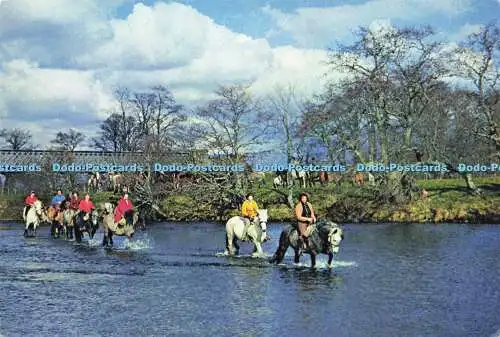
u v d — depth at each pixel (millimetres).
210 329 16203
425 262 29703
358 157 68875
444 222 57625
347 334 15641
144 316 17781
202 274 25750
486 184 69062
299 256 28828
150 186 70875
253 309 18578
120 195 74875
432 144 65438
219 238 45562
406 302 19547
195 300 20062
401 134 66875
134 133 110938
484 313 18000
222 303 19516
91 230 44094
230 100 67750
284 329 16125
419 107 65812
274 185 72625
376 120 65438
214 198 68562
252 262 29766
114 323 16969
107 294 21297
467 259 30906
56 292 21766
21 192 88438
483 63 62438
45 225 65438
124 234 38250
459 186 68812
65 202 47969
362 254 33344
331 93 68562
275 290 21734
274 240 43125
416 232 47812
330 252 27109
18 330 16281
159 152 72000
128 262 30250
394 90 63406
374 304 19234
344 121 66500
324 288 22109
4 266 28984
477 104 64375
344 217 62156
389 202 63469
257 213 32875
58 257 32969
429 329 16141
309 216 27781
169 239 44750
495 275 25344
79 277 25281
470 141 69812
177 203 70625
